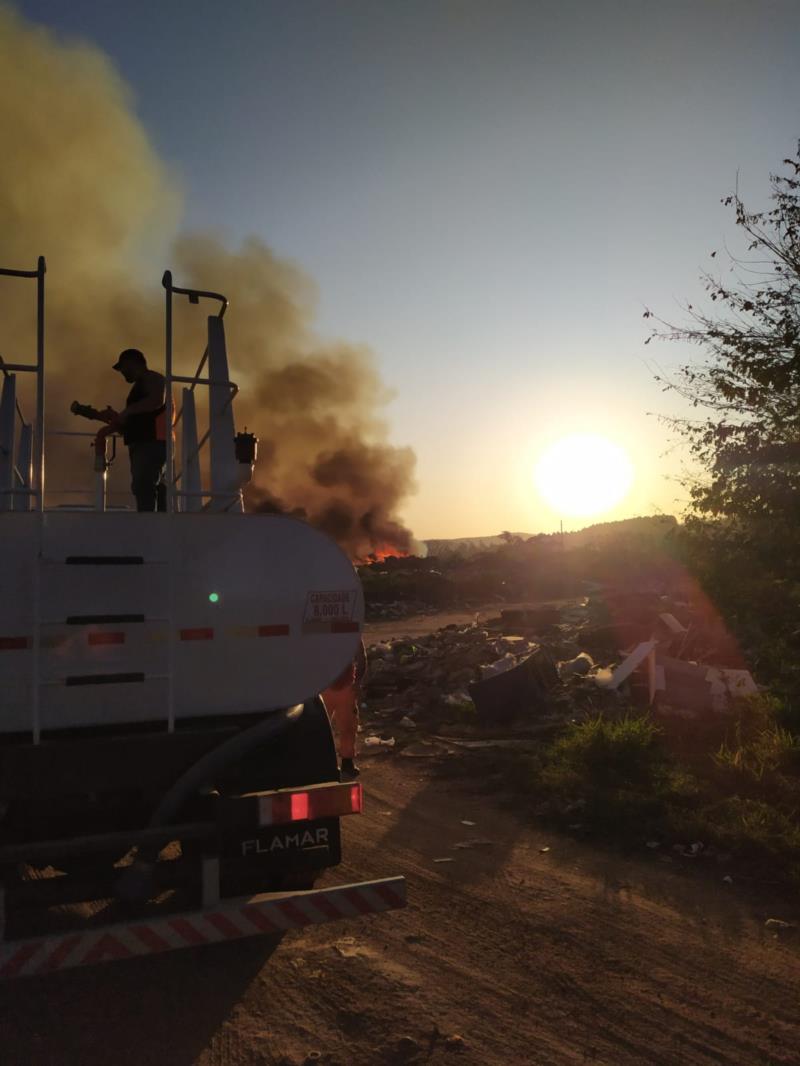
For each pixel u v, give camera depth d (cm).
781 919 480
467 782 827
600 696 1133
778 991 398
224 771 438
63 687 402
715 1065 337
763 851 579
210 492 444
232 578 434
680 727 943
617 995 397
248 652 435
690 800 691
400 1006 389
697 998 393
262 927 393
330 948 457
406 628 2636
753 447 738
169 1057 353
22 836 398
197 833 398
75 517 407
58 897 392
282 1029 373
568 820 677
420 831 673
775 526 736
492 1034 363
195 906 403
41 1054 357
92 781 395
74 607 404
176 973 433
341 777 468
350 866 588
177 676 423
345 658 451
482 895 529
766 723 888
